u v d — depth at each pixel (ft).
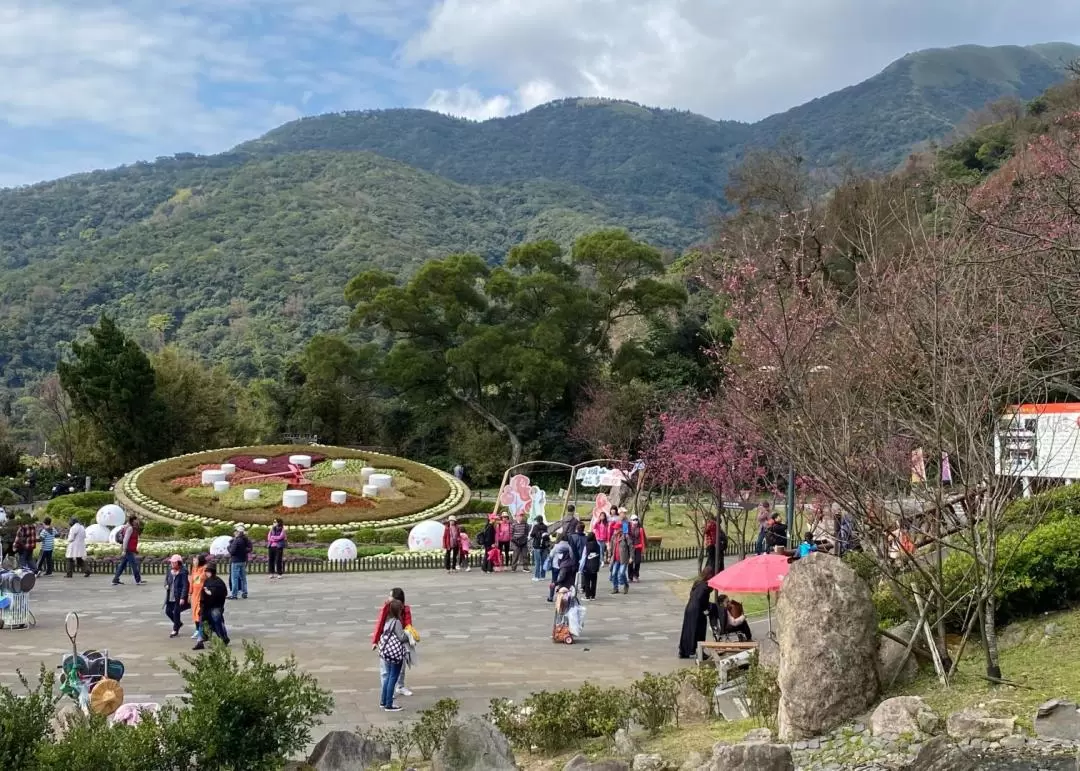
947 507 44.42
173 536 126.00
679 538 136.36
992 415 41.47
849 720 39.06
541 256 221.87
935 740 33.94
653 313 223.51
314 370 214.28
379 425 230.89
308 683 58.03
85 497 147.33
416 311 214.69
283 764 37.06
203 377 208.44
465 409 223.10
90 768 33.37
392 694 53.42
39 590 92.63
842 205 166.61
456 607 84.74
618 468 164.86
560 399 222.28
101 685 47.39
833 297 73.56
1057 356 52.60
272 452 159.12
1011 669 42.86
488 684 59.16
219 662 37.63
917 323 46.11
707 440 119.24
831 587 40.14
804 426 43.45
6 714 33.65
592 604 86.53
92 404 189.78
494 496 192.75
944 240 57.11
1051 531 50.39
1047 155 75.15
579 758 39.22
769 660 49.75
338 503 137.28
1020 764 32.86
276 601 86.99
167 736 35.01
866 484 45.37
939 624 41.75
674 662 65.05
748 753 35.19
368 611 82.48
